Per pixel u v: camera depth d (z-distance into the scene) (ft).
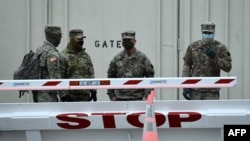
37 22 88.79
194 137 55.88
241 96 86.94
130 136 56.13
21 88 57.41
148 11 87.71
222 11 86.53
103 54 88.58
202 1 86.48
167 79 56.34
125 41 69.82
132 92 69.56
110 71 71.51
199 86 56.03
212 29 70.49
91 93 70.64
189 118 54.90
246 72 86.53
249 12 85.71
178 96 87.10
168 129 55.77
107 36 88.53
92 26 88.53
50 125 55.93
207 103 56.13
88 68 70.18
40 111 57.00
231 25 86.63
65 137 56.80
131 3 87.92
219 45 71.15
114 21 88.28
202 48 71.20
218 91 70.64
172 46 87.45
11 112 57.11
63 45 88.28
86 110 56.85
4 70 89.76
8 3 89.10
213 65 71.00
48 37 67.21
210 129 55.57
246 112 55.16
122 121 55.42
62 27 88.28
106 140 56.49
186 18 86.69
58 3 88.38
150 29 87.76
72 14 88.53
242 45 86.53
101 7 88.38
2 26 89.51
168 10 87.30
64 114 56.13
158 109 56.34
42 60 66.13
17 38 89.40
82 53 70.18
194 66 71.67
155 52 87.86
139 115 55.16
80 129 56.08
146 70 70.59
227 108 55.98
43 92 65.67
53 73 65.41
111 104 56.65
